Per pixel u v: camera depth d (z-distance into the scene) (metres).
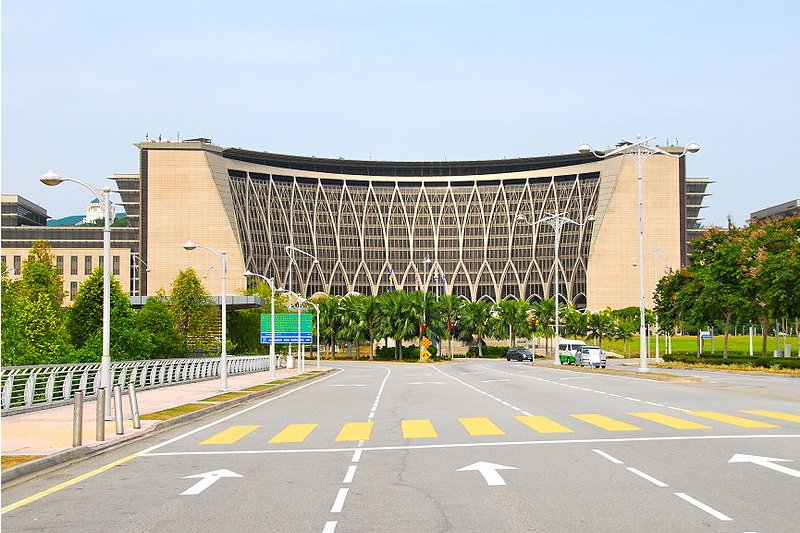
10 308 71.75
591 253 191.25
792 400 29.17
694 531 9.56
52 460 16.62
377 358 130.75
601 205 192.62
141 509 11.72
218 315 105.75
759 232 64.56
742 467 14.12
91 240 190.25
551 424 22.20
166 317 87.38
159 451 18.64
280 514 11.09
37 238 189.25
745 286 61.97
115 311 77.56
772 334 159.62
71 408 30.69
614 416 24.08
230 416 28.39
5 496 13.08
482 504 11.45
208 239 185.62
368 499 12.05
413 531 9.87
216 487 13.44
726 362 67.81
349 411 28.89
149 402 33.59
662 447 16.91
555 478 13.47
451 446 18.06
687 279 85.56
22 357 68.50
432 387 43.88
